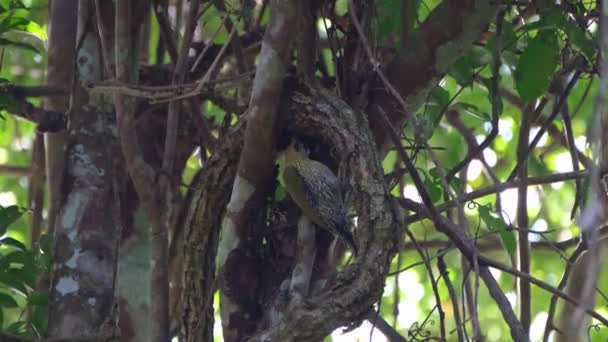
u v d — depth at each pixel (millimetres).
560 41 11672
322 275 10055
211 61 12266
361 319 8617
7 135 20531
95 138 10852
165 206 10305
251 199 9906
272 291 10055
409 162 9531
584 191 10453
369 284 8664
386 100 10367
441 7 10375
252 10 12180
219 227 10266
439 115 11055
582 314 5633
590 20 10516
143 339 11391
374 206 9188
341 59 10367
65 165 10805
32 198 15055
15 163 20516
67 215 10711
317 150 10258
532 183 10508
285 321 8445
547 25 9773
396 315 11570
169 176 10445
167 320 9977
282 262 10148
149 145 12305
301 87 9945
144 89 9555
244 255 10070
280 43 9328
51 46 12609
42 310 10703
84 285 10484
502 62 11023
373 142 9727
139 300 11484
